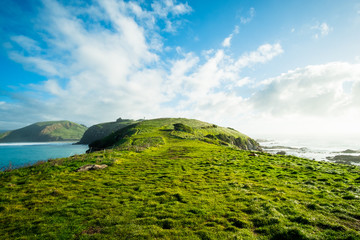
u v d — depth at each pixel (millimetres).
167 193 17656
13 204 15805
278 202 14914
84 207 14812
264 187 19219
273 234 10500
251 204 14516
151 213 13375
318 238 9891
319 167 31656
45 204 15680
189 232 10922
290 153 137125
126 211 13914
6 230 11883
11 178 23469
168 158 39969
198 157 41094
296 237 10094
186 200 15750
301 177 23922
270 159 38500
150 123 164625
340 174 26312
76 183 21719
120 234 10883
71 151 158375
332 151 149125
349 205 14102
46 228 11891
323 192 17453
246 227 11422
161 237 10484
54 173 25797
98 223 12352
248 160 36875
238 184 20000
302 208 13859
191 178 23297
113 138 145750
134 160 37062
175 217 12766
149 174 25938
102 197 17156
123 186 20297
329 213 12992
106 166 30562
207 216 12828
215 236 10406
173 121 181750
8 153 143625
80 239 10586
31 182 22219
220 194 17281
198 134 129625
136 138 88875
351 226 11359
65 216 13484
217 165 32250
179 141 83562
